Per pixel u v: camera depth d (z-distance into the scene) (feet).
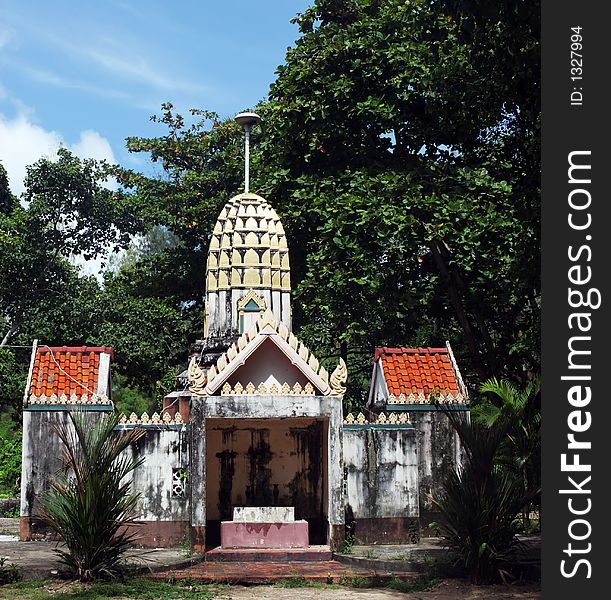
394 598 43.78
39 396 63.77
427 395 67.82
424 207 79.15
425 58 82.74
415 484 63.41
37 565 49.08
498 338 93.56
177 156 122.93
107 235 122.62
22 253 113.91
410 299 85.61
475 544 47.73
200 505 56.49
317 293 87.66
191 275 119.34
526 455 60.03
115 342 107.96
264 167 94.22
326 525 61.93
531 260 55.77
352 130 90.07
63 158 118.01
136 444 60.29
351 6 96.94
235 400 57.67
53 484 49.75
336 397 58.85
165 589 45.32
